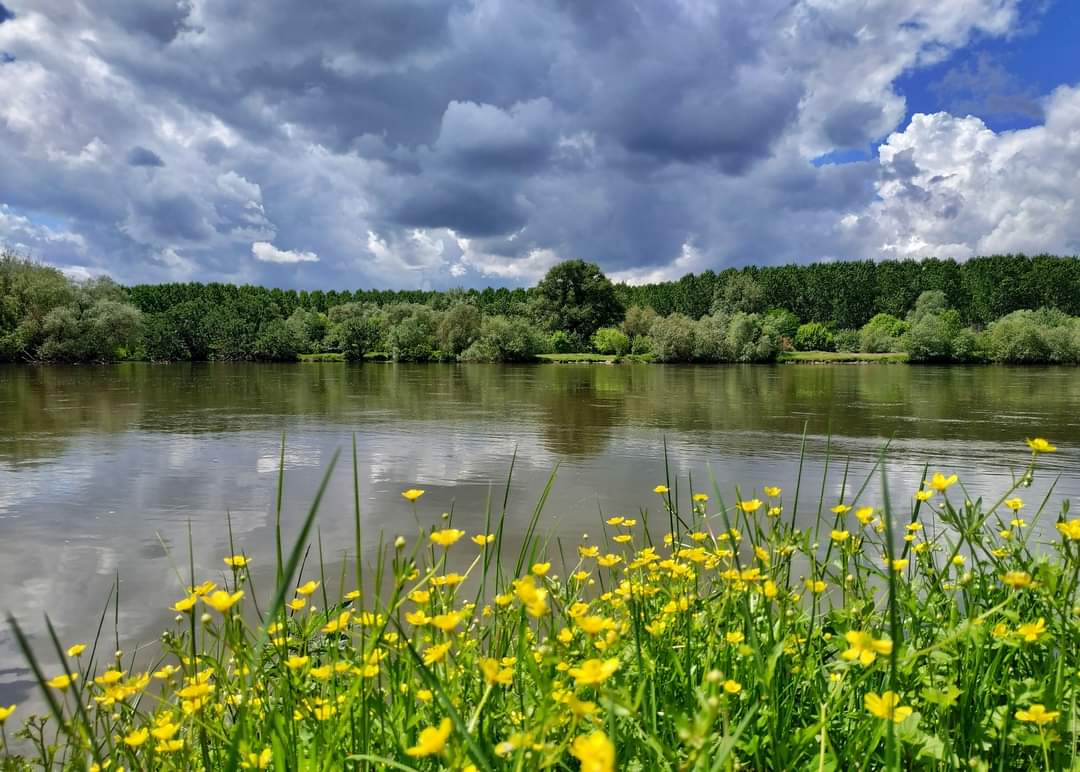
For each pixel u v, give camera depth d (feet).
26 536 21.62
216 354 212.23
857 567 6.47
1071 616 4.92
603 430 48.85
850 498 25.79
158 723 4.91
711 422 54.29
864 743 4.42
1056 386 101.14
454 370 159.12
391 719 4.66
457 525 22.50
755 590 5.94
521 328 218.79
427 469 33.27
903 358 212.23
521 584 3.40
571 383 109.40
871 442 42.73
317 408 65.51
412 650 3.60
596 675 3.17
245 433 46.70
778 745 4.14
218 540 21.16
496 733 4.84
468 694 5.13
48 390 85.30
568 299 265.13
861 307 294.87
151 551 20.01
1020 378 125.49
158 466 34.06
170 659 12.69
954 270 289.74
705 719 2.87
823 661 5.96
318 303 312.09
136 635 14.06
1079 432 47.37
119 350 184.34
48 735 9.96
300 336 225.15
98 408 64.18
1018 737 4.15
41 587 17.03
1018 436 45.68
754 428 50.24
